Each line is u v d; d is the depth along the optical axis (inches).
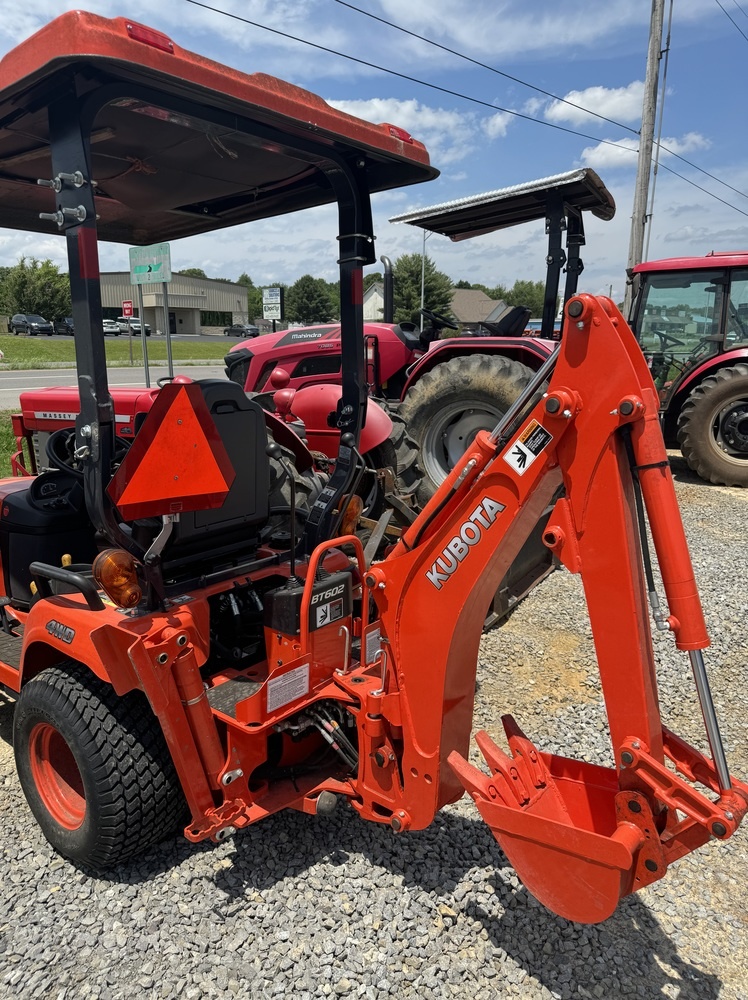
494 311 292.2
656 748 70.1
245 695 91.0
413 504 186.5
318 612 91.0
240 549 100.0
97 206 126.4
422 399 233.1
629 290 355.6
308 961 79.5
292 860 94.6
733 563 212.1
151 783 87.5
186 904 87.4
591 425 66.7
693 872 95.5
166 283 248.7
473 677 85.9
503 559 76.6
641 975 78.9
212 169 106.0
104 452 80.6
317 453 143.6
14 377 761.0
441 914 86.0
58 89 74.0
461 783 80.6
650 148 473.7
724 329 327.3
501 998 75.7
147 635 80.0
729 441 309.3
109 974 77.9
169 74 69.9
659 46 454.3
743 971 80.0
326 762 99.8
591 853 67.9
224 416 91.4
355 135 89.3
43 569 92.7
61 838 94.0
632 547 67.9
